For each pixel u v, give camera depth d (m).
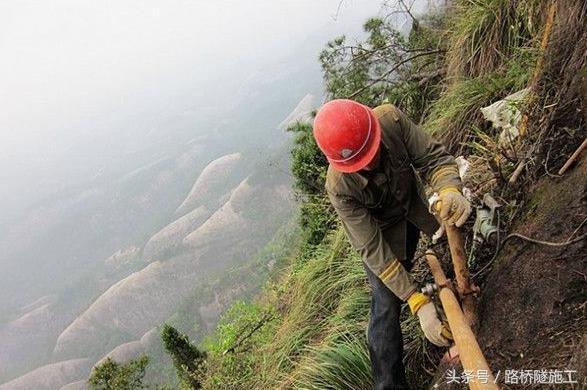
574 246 2.38
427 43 7.23
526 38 4.64
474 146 3.95
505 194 3.17
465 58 5.56
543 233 2.58
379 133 2.45
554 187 2.75
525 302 2.46
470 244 3.28
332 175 2.56
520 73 4.34
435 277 2.78
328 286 5.07
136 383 9.52
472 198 3.30
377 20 7.85
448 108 5.15
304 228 8.28
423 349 3.21
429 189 3.08
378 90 7.60
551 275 2.40
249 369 5.73
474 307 2.72
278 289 7.05
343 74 7.93
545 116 3.20
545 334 2.29
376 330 2.85
